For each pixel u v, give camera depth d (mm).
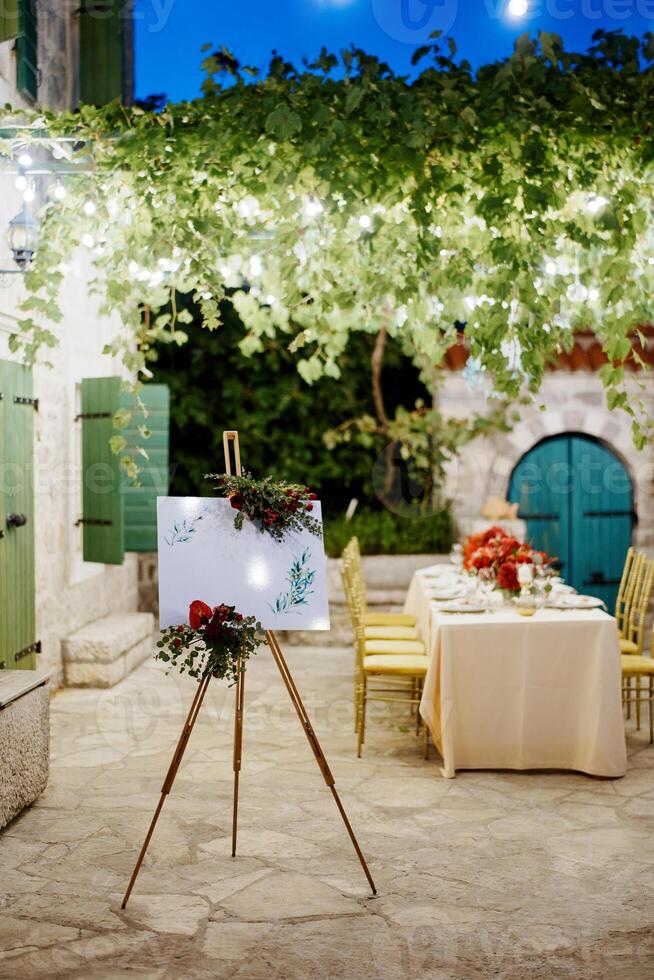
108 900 3961
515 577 6055
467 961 3473
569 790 5383
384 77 5020
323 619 4172
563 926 3740
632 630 7195
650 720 6371
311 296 6516
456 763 5734
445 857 4414
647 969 3418
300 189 5328
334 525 10133
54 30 7660
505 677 5719
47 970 3404
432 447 10156
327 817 4926
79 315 8266
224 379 10586
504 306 5547
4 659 6285
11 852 4453
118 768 5707
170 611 4121
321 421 10656
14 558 6469
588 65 5051
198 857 4406
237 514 4277
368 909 3885
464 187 5258
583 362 9867
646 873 4238
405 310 6742
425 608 6914
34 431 6891
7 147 5379
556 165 5148
